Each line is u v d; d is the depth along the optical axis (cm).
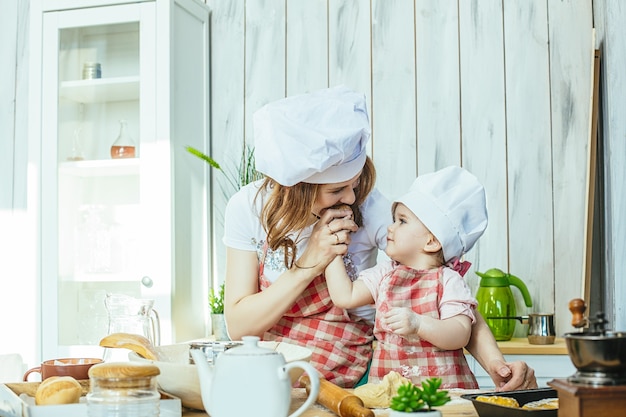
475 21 287
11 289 311
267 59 302
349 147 152
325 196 161
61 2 281
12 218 313
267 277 171
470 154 285
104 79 278
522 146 282
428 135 287
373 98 292
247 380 99
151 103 273
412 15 291
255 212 171
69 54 281
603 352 94
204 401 108
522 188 281
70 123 280
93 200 277
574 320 99
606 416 92
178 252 274
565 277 277
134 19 276
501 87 284
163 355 136
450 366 163
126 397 102
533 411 103
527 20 284
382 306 168
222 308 272
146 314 188
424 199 175
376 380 167
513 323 264
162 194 270
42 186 281
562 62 281
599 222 280
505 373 147
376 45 293
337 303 167
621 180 239
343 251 163
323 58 297
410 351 165
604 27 260
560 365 244
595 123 269
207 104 301
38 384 126
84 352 273
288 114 153
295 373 120
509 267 280
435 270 172
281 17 301
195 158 290
